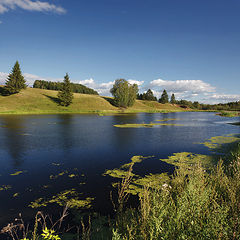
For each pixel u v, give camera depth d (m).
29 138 16.88
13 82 73.31
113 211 5.18
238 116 55.94
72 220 4.75
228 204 2.86
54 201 5.81
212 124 31.41
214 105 125.25
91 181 7.40
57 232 4.19
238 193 3.18
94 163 9.78
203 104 137.38
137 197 5.96
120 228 3.05
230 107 116.31
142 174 8.14
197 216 2.49
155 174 8.13
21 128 23.31
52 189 6.69
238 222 2.26
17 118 36.72
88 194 6.27
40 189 6.69
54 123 29.44
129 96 85.94
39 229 4.33
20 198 6.01
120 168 8.98
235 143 14.83
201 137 18.12
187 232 2.29
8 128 23.17
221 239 2.15
